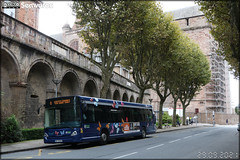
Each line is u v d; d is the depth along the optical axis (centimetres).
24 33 1684
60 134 1361
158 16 2420
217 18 1770
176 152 1076
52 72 1980
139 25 2184
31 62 1752
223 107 7588
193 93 4431
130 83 4150
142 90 2550
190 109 6825
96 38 2125
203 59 4122
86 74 2530
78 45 4959
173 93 4053
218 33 1939
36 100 1923
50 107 1440
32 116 1873
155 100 6812
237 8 1305
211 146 1320
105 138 1548
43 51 1848
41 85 1989
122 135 1727
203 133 2556
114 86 3334
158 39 2341
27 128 1795
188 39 3616
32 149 1288
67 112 1389
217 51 2184
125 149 1230
